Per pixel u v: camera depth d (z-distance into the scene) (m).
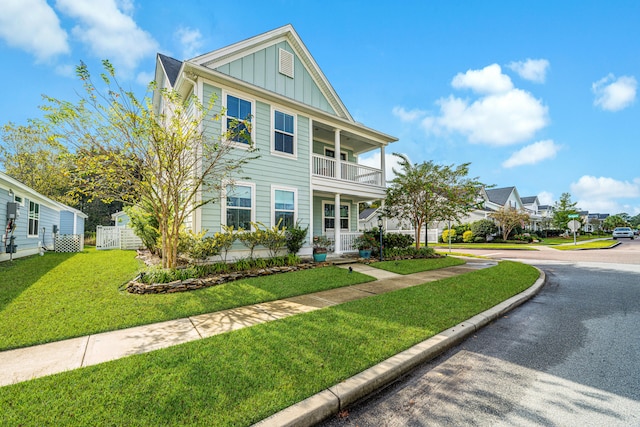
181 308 4.76
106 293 5.55
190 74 8.32
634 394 2.56
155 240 9.99
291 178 10.30
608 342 3.75
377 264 9.85
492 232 26.03
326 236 12.00
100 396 2.30
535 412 2.32
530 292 6.34
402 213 13.95
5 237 9.53
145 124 6.14
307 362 2.91
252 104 9.45
